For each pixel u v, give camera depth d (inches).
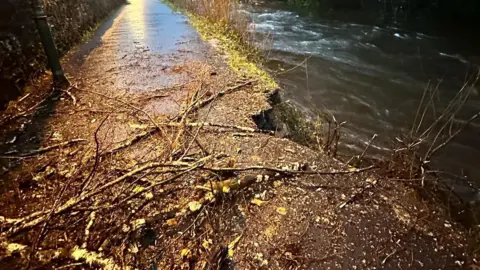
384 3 476.1
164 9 573.6
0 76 131.7
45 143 115.2
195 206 82.7
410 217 80.9
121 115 135.0
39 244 71.9
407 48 342.3
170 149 102.3
